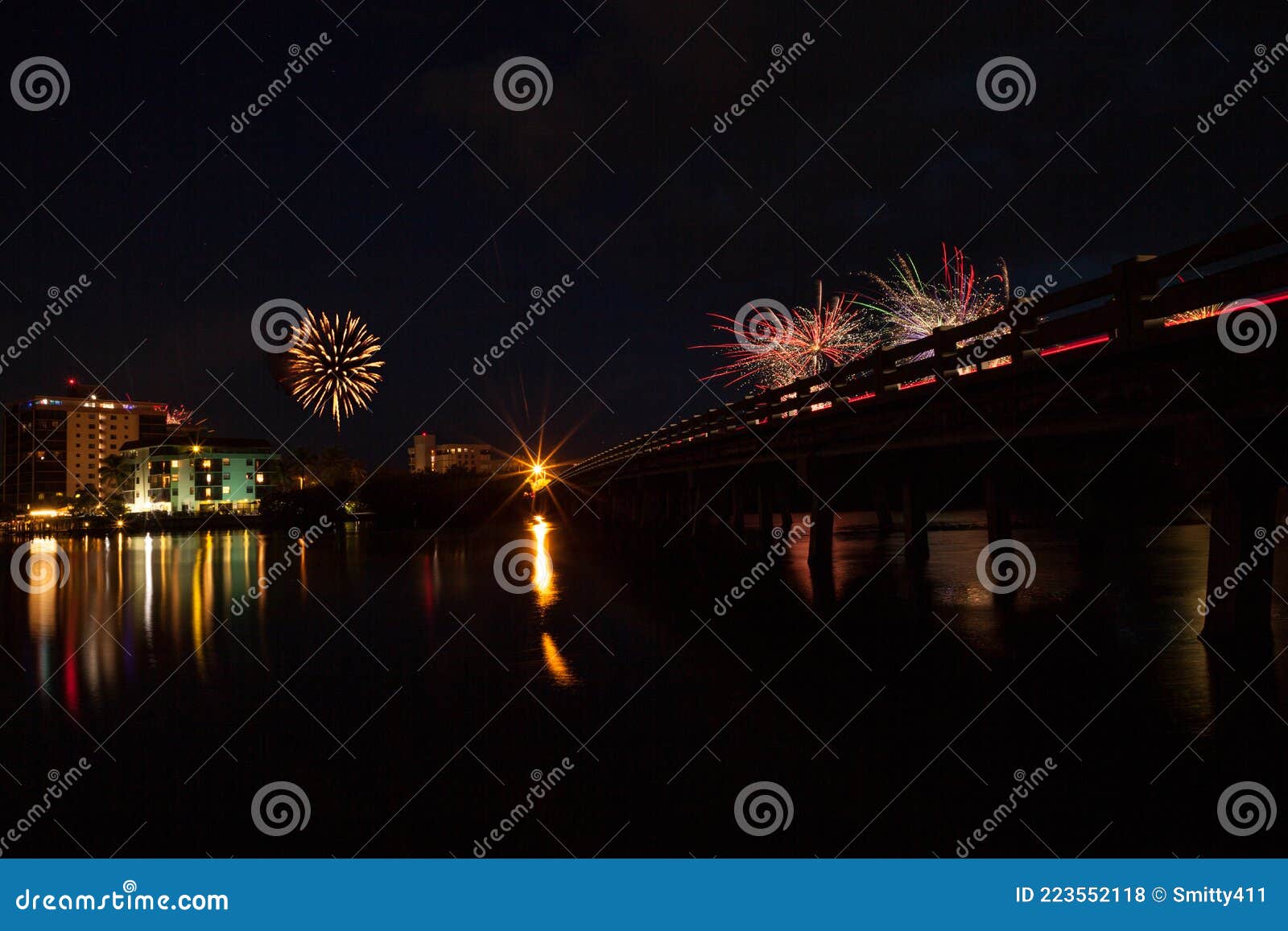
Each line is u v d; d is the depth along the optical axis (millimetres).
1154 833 6523
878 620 15492
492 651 14156
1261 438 10055
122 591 26219
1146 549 26312
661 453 42344
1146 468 18594
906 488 23109
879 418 18984
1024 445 16516
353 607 20453
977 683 10711
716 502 41656
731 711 9938
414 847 6746
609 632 15523
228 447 132125
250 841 6918
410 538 53375
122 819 7363
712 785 7703
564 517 78938
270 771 8367
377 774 8203
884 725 9164
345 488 87500
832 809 7137
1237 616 10062
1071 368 12188
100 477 136500
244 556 42688
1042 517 34219
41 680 12781
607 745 8867
